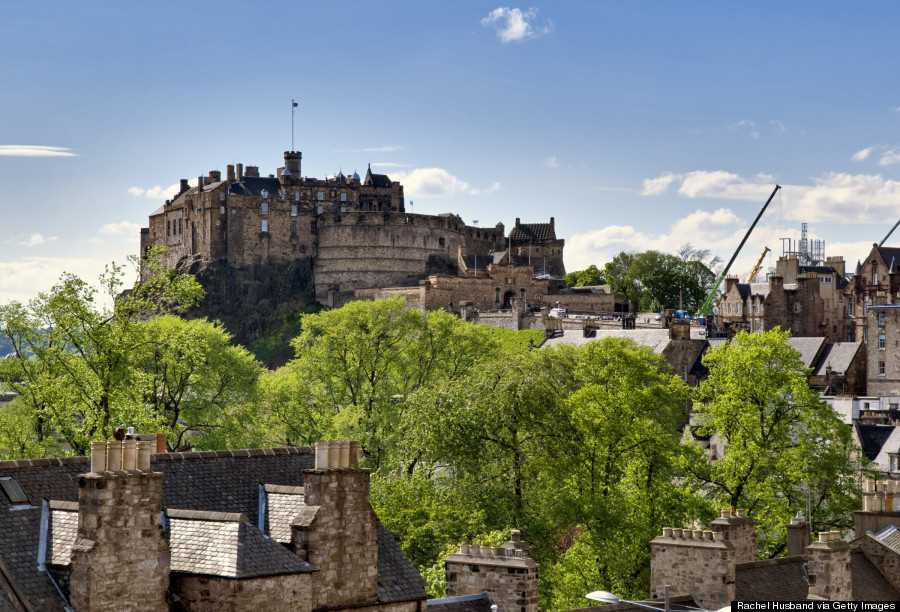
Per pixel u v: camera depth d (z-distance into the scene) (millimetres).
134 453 35656
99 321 84125
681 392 115062
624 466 95000
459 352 164750
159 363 127812
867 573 54938
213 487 41719
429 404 101938
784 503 90500
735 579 50969
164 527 37844
